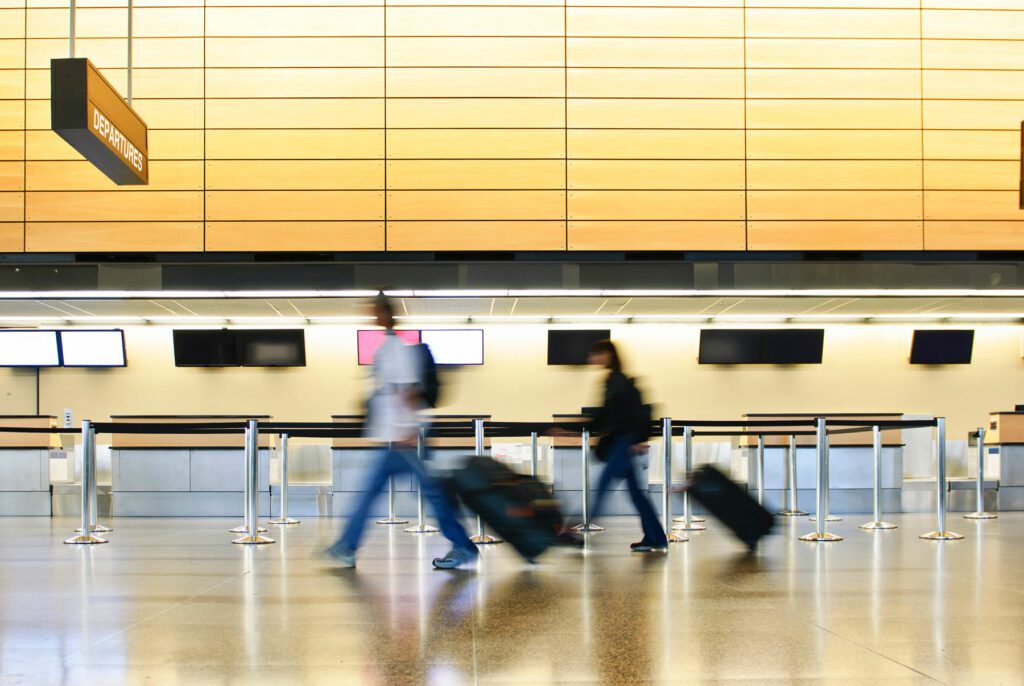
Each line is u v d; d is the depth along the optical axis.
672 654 3.08
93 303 9.14
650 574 4.90
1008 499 9.80
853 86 9.85
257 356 11.08
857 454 9.65
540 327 11.34
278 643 3.26
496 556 5.73
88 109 5.45
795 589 4.38
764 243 9.74
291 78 9.75
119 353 11.02
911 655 3.05
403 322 10.95
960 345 11.23
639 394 6.03
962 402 11.35
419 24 9.82
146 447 9.44
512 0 9.85
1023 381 11.38
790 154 9.80
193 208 9.62
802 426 9.70
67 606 4.01
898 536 6.99
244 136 9.70
